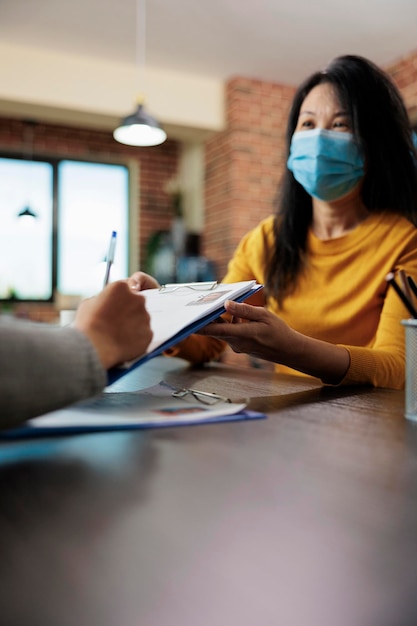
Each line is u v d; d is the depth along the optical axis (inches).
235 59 188.9
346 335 48.5
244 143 206.7
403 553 11.2
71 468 16.1
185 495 14.1
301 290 51.5
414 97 177.8
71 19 159.5
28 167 214.5
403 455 17.9
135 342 21.2
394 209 49.6
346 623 9.0
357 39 171.8
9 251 208.4
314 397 29.4
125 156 231.3
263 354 30.3
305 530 12.2
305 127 51.6
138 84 195.3
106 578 9.9
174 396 27.1
